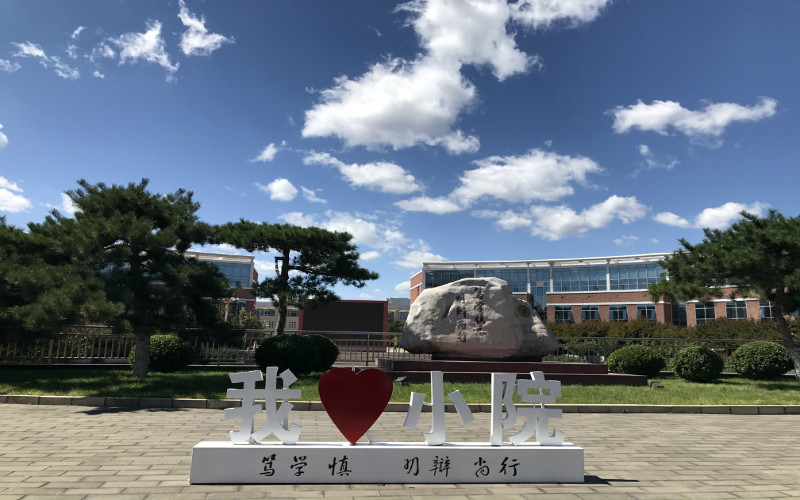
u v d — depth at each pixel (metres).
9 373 13.77
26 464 5.76
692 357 15.34
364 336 26.84
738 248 13.59
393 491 5.05
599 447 7.49
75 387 11.29
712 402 11.42
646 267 54.16
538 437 5.76
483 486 5.30
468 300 15.68
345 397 5.52
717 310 49.31
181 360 15.16
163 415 9.16
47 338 14.42
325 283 17.62
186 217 13.57
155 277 12.56
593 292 56.72
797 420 10.24
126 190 12.70
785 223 13.39
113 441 7.02
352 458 5.30
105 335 16.08
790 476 5.93
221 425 8.27
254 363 17.22
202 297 13.85
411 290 70.75
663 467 6.31
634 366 15.85
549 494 5.09
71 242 11.18
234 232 16.36
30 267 10.96
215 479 5.12
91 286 10.91
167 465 5.79
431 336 15.41
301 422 8.96
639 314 53.47
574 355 19.52
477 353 15.34
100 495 4.67
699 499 5.02
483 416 10.00
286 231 16.69
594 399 11.57
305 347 14.19
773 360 15.21
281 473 5.20
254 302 52.28
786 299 14.30
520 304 16.55
